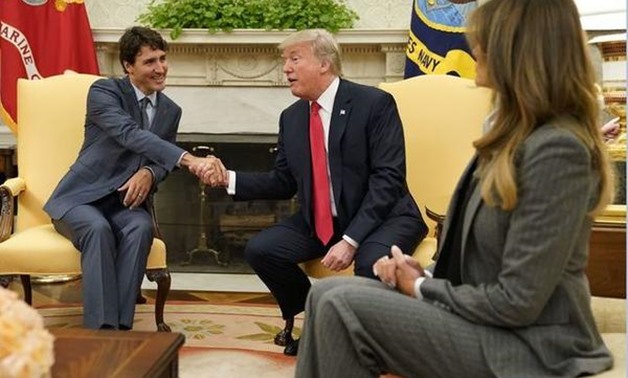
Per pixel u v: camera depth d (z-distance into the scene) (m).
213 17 4.32
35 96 3.24
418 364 1.51
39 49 4.21
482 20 1.51
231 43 4.38
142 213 2.93
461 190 1.63
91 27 4.56
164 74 3.07
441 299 1.53
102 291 2.70
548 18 1.45
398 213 2.69
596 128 1.48
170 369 1.69
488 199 1.46
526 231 1.41
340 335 1.52
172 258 4.54
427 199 2.94
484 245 1.50
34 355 1.07
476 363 1.47
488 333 1.48
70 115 3.24
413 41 4.07
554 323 1.48
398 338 1.50
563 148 1.40
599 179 1.48
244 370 2.72
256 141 4.50
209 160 2.88
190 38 4.35
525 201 1.41
